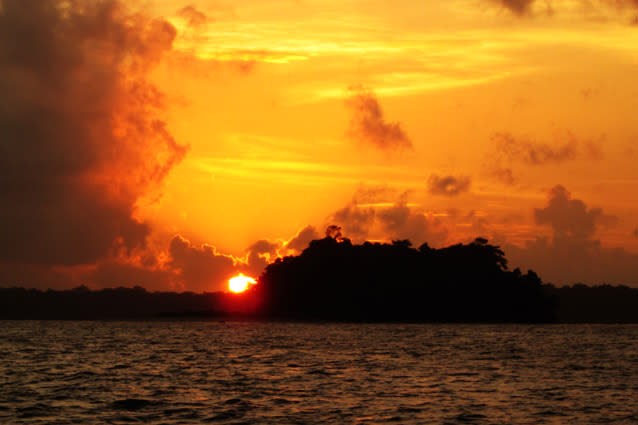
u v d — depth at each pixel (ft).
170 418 166.09
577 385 233.14
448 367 293.84
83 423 160.25
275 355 358.64
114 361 321.93
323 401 190.80
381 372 270.26
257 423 160.15
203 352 381.60
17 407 180.55
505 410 178.60
